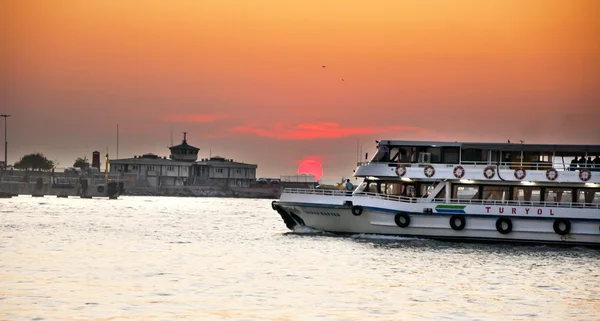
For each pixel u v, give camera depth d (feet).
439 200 289.94
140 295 184.34
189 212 583.58
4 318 159.22
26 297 179.73
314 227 303.27
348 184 306.35
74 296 181.78
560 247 282.77
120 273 217.36
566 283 212.02
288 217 305.73
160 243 303.27
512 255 263.29
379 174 293.43
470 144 290.15
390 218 289.33
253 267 231.09
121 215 511.40
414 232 288.71
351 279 210.79
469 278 216.13
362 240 290.76
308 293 189.78
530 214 282.77
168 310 168.25
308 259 247.50
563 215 281.54
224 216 526.16
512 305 180.45
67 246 286.46
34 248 277.85
